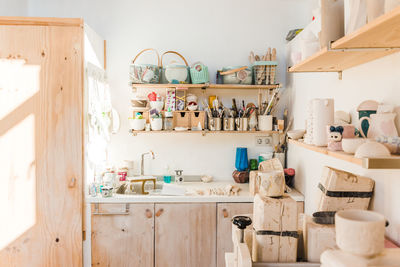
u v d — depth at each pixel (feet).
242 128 8.36
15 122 6.88
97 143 7.86
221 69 8.95
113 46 8.86
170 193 7.50
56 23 6.83
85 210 7.15
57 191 6.97
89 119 7.27
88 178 7.29
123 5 8.85
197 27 8.96
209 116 8.34
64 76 6.89
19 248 6.96
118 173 8.50
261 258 3.76
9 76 6.84
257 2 8.96
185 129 8.25
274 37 9.00
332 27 3.84
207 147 9.12
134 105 8.40
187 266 7.30
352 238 2.48
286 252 3.76
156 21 8.91
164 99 8.89
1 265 6.93
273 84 8.35
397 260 2.48
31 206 6.94
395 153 3.07
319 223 3.85
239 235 4.20
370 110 3.83
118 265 7.24
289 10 8.97
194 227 7.29
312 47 4.50
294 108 8.26
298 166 7.86
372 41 3.21
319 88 6.30
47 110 6.90
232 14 8.96
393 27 2.68
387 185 3.79
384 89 3.93
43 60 6.86
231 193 7.55
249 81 8.38
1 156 6.89
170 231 7.27
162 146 9.06
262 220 3.75
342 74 5.15
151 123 8.25
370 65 4.26
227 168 9.16
